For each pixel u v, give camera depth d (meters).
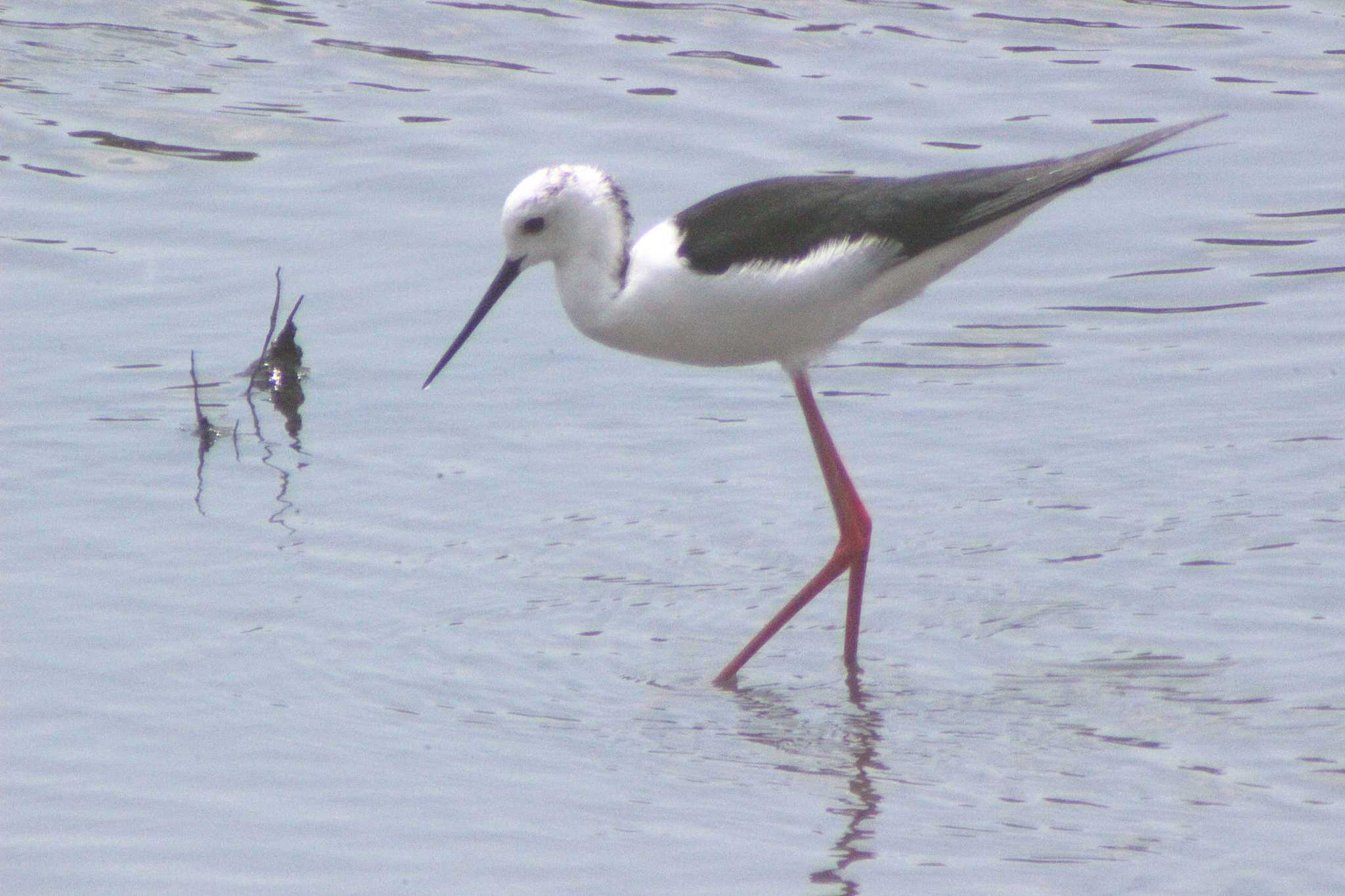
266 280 13.76
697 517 10.99
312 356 12.83
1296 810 8.05
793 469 11.59
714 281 9.52
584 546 10.64
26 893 7.45
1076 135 15.57
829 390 12.62
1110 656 9.54
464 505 11.05
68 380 12.34
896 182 9.83
